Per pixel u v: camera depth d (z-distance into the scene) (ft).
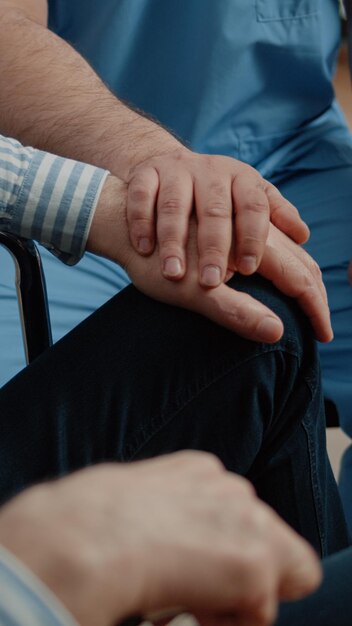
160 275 2.50
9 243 2.67
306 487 2.64
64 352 2.50
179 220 2.58
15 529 1.01
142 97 4.44
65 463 2.45
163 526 1.03
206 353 2.42
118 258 2.67
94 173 2.76
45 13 4.11
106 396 2.44
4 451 2.44
